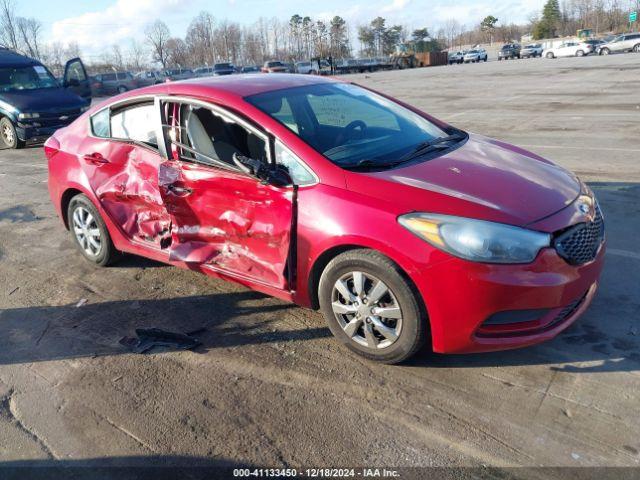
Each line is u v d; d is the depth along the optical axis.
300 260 3.38
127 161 4.40
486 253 2.82
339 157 3.45
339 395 3.09
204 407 3.07
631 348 3.27
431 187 3.12
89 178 4.71
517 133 10.38
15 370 3.56
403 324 3.08
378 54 107.69
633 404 2.82
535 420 2.77
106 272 4.98
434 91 20.91
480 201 3.00
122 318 4.14
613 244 4.72
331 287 3.32
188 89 4.02
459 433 2.73
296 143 3.45
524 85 20.50
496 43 125.44
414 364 3.29
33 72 13.54
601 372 3.08
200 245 3.99
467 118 12.83
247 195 3.56
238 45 103.38
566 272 2.94
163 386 3.28
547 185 3.29
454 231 2.86
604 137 9.39
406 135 4.01
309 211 3.27
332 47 107.12
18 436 2.95
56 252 5.61
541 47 55.12
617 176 6.82
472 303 2.86
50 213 7.03
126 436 2.89
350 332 3.33
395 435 2.76
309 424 2.88
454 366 3.25
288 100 3.92
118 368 3.50
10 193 8.22
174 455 2.74
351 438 2.76
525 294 2.84
